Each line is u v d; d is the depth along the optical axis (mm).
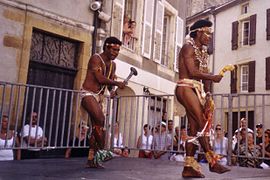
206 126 4332
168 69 15453
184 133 8102
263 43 22422
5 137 7086
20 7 8961
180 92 4473
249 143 7527
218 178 4621
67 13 10047
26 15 9086
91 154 5453
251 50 23125
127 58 12469
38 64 9477
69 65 10281
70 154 8688
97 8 10648
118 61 11773
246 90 23547
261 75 22328
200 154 7352
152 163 6637
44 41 9719
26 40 9047
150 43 13977
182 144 8219
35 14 9273
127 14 13492
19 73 8875
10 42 8781
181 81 4496
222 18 25406
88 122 7852
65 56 10203
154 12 14438
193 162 4547
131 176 4613
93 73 5289
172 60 15773
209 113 4367
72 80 10297
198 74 4371
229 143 7031
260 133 7777
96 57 5344
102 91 5410
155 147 8156
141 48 13438
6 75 8672
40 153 8953
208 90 4680
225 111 15344
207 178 4570
